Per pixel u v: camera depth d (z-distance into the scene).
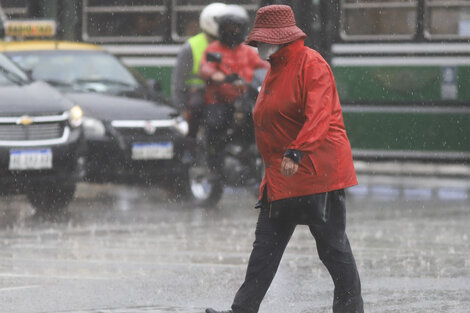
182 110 37.31
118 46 48.66
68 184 34.00
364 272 22.64
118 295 20.14
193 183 36.44
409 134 45.62
